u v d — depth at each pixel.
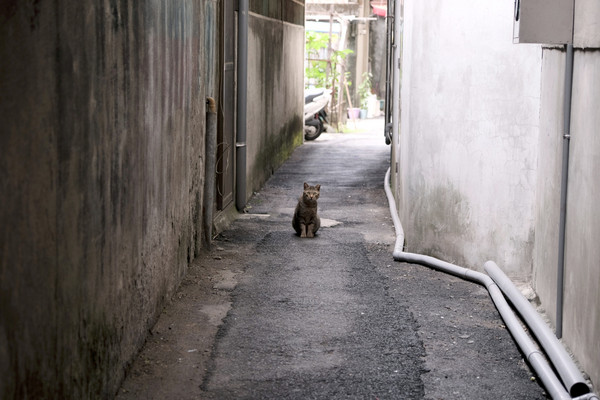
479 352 5.28
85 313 3.69
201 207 7.98
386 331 5.70
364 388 4.62
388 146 19.38
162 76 5.60
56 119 3.13
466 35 7.19
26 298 2.85
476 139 7.24
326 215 10.75
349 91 27.36
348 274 7.41
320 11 24.22
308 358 5.11
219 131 9.41
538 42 5.23
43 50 2.94
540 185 6.49
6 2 2.56
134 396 4.42
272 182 13.51
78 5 3.38
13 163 2.66
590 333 4.50
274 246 8.64
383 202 11.84
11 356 2.72
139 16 4.72
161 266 5.85
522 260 7.11
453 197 7.51
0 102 2.52
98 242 3.89
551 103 6.01
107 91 3.96
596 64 4.50
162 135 5.68
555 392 4.32
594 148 4.48
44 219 3.02
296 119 18.53
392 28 12.35
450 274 7.42
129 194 4.61
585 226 4.65
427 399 4.47
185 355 5.10
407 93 8.38
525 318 5.65
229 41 9.96
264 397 4.46
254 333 5.60
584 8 4.82
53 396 3.21
